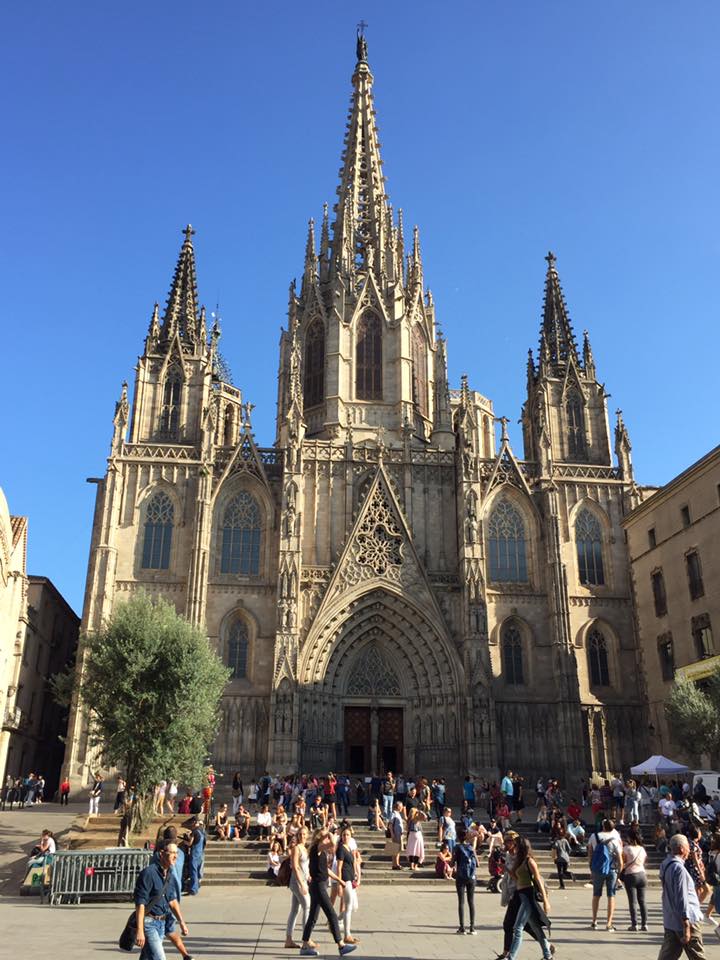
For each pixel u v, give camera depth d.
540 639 71.38
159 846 16.38
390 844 41.94
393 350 84.69
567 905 30.55
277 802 55.12
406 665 70.44
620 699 70.62
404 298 87.69
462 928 24.14
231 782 64.31
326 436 80.56
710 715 52.00
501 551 74.62
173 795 52.00
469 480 72.81
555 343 85.06
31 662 77.50
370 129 97.81
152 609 49.25
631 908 24.73
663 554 68.81
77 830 44.16
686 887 16.00
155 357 78.75
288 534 68.38
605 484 77.56
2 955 19.50
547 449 77.56
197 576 68.38
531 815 56.06
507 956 18.61
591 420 81.69
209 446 73.38
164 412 77.44
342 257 88.75
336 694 68.81
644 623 71.12
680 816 43.22
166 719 44.66
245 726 66.06
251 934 23.61
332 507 73.44
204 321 80.56
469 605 68.62
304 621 68.62
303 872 21.73
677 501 67.00
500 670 70.12
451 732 67.19
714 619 60.81
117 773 62.75
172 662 45.50
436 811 52.12
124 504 71.88
